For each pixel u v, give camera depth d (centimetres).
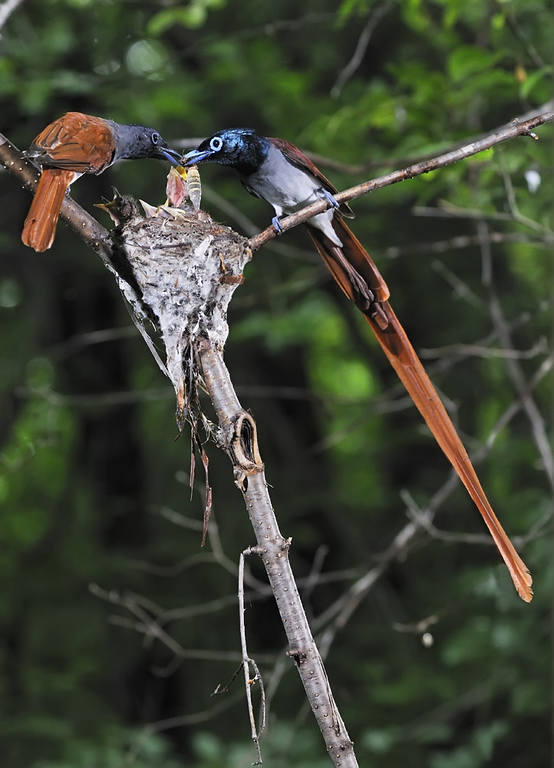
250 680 518
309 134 1188
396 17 1522
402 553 1006
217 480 1723
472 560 1596
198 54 1420
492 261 1603
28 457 1260
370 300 705
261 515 539
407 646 1520
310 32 1570
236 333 1435
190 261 644
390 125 1122
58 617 1672
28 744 1343
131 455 1762
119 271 662
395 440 1783
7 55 1321
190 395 607
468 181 1052
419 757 1318
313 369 2162
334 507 1698
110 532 1747
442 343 1633
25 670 1561
